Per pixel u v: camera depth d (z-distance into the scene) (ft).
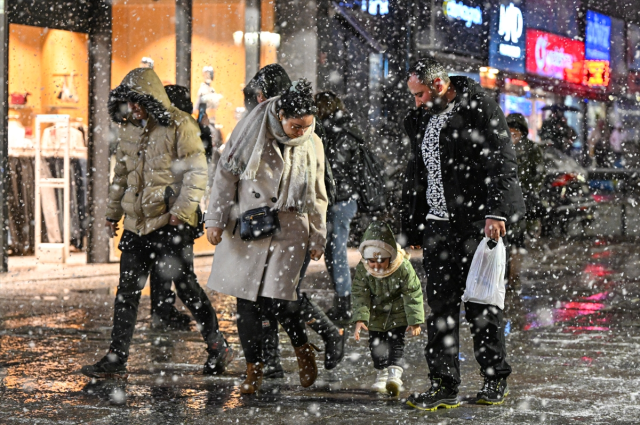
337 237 68.95
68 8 112.98
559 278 104.63
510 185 40.37
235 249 44.11
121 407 41.57
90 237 115.14
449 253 42.29
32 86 122.42
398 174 141.90
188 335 63.46
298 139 43.47
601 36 247.91
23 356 54.95
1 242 103.09
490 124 40.70
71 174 124.67
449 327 42.37
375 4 149.79
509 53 198.39
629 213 195.72
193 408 41.55
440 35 167.22
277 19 128.16
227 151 43.93
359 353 57.21
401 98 154.40
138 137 50.88
